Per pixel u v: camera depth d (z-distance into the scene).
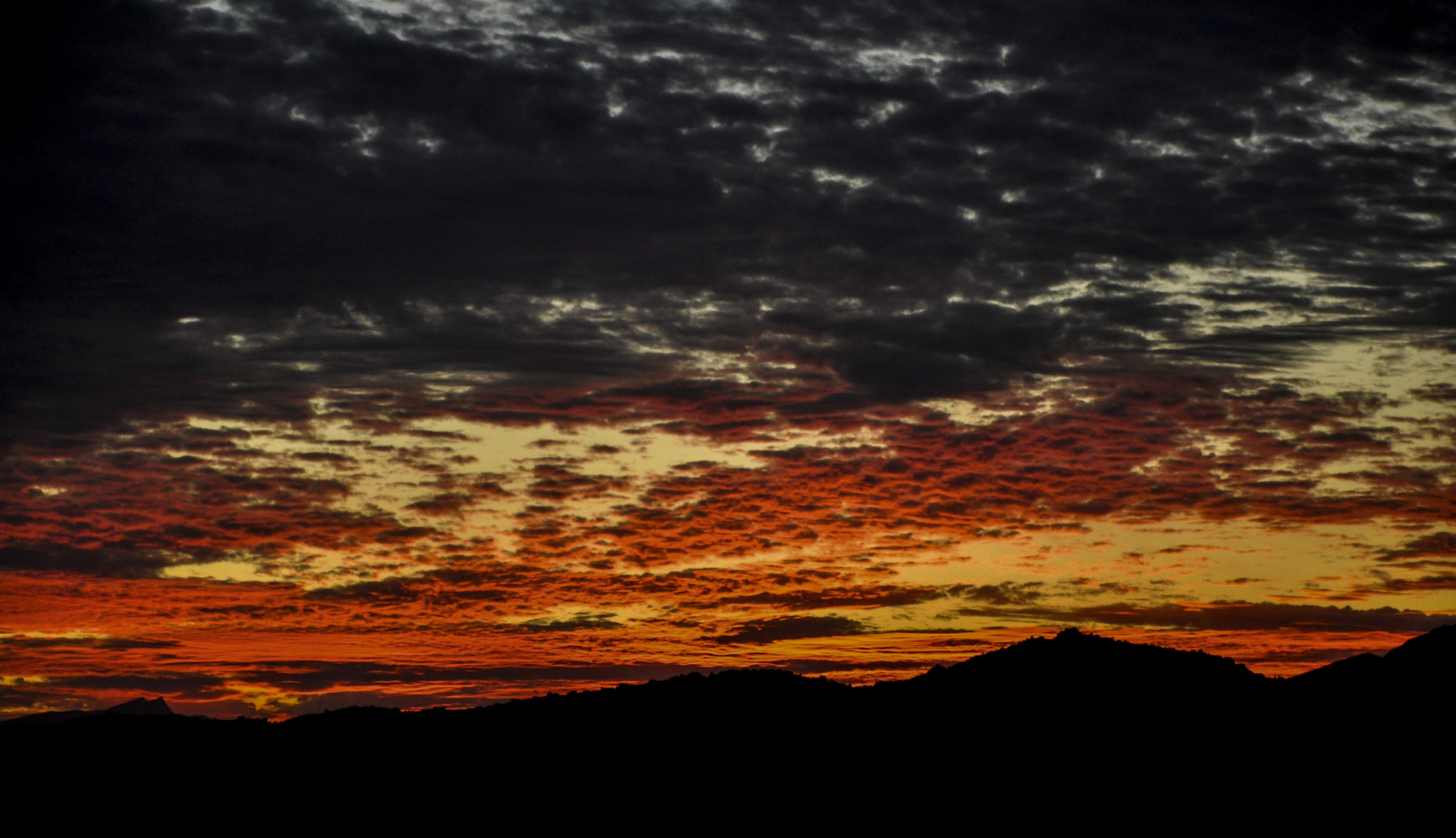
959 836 47.88
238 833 49.94
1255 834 47.62
